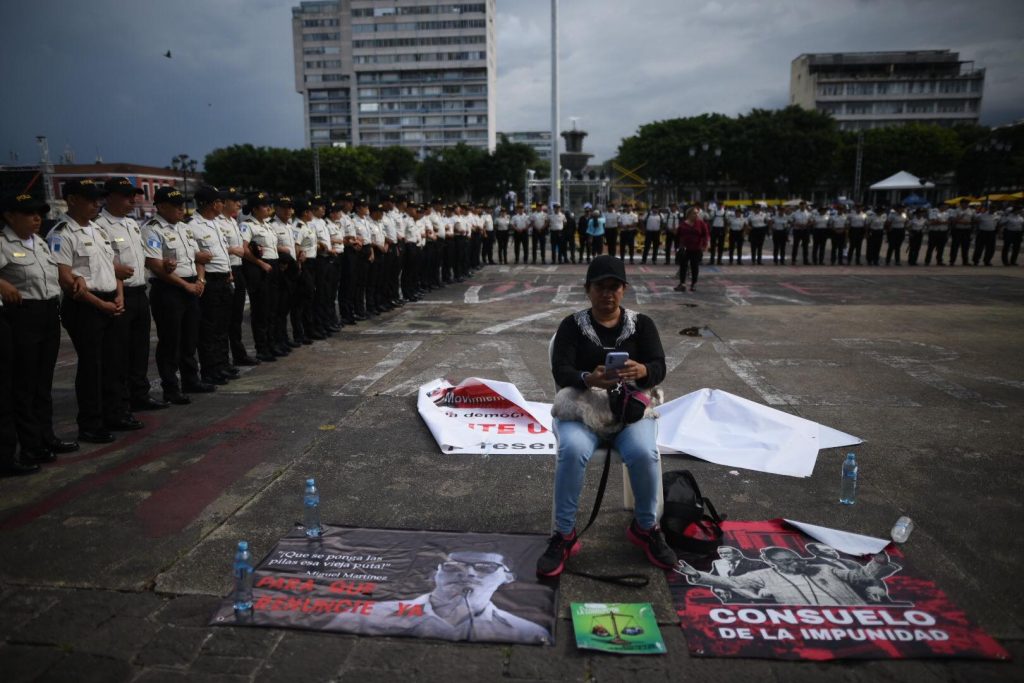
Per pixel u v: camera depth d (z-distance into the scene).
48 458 4.67
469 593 3.05
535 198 47.19
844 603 2.97
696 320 10.21
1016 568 3.25
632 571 3.26
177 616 2.90
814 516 3.82
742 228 19.30
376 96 136.75
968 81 100.56
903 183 39.12
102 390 5.26
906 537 3.51
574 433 3.26
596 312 3.47
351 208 10.62
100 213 5.38
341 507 3.95
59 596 3.05
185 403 6.08
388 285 11.62
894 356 7.76
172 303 5.95
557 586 3.12
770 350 8.10
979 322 9.99
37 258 4.54
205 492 4.18
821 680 2.50
